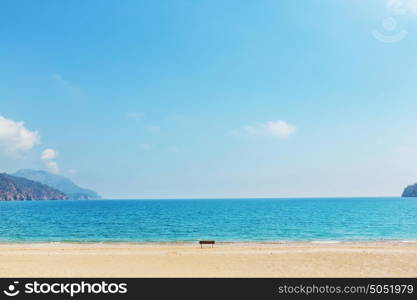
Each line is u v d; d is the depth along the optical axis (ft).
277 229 182.39
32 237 151.23
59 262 69.67
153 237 149.89
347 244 108.88
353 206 499.92
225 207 510.17
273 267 64.34
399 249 90.89
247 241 127.13
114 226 204.64
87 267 64.28
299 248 94.32
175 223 223.71
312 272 59.77
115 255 79.77
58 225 213.25
